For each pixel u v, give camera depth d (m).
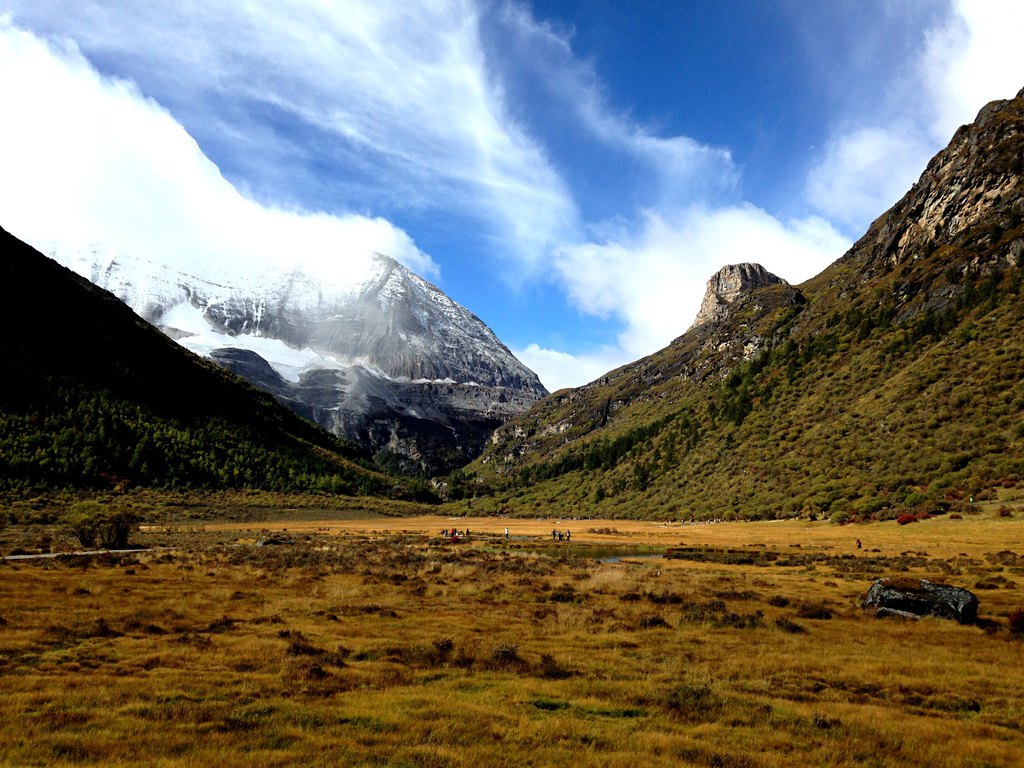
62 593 24.95
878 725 12.38
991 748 11.20
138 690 12.64
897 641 20.73
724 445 133.62
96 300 178.75
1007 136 156.62
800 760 10.42
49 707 11.35
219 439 152.12
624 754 10.21
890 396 103.44
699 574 41.03
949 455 78.12
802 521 83.62
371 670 15.50
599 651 18.69
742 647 19.53
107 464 113.88
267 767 8.99
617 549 69.50
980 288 116.69
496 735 10.98
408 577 36.06
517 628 21.78
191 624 20.34
